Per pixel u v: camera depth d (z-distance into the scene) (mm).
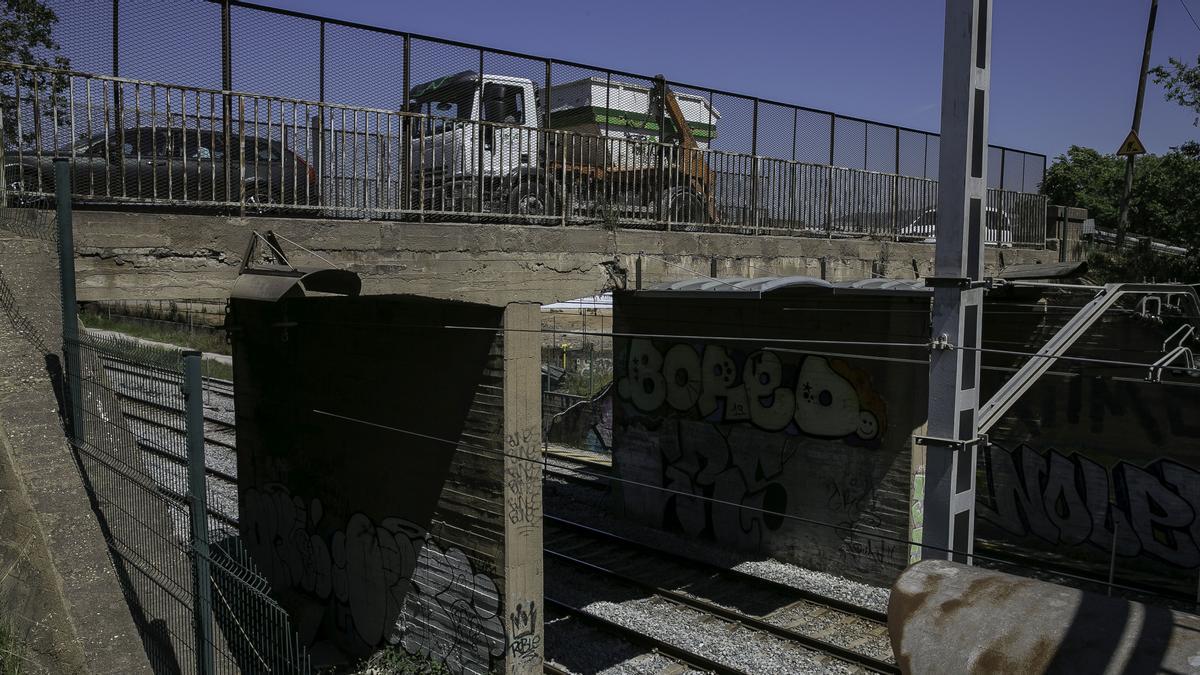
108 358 6141
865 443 13961
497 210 10797
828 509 14477
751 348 15453
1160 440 14516
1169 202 22281
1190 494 14125
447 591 10867
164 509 5465
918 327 13219
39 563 5809
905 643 4559
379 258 9375
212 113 8539
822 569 14570
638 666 10789
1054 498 15984
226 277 8484
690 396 16438
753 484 15531
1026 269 15039
